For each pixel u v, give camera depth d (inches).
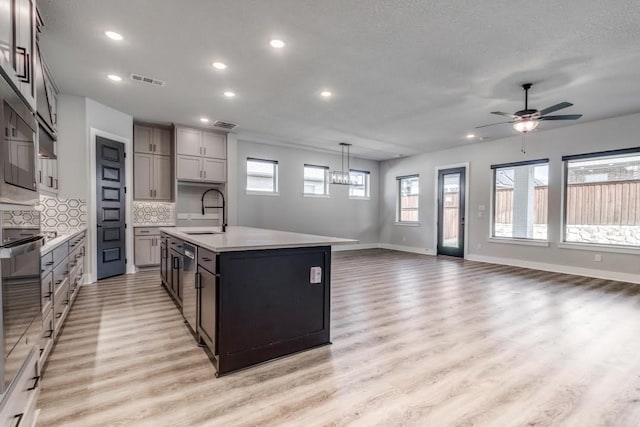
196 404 71.6
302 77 147.1
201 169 239.1
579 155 217.2
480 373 86.3
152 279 189.9
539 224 243.9
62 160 169.3
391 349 100.8
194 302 103.6
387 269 237.0
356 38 114.3
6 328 48.1
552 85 152.5
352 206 354.9
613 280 201.3
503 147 261.4
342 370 87.7
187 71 141.4
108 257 191.8
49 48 121.5
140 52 124.9
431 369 88.4
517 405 72.2
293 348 96.8
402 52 123.8
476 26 106.2
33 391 62.7
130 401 72.2
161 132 232.1
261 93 167.0
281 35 112.8
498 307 144.2
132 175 210.2
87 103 175.3
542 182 242.7
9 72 51.3
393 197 361.7
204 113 201.8
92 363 89.4
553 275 216.4
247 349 88.3
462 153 292.4
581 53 122.7
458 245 296.5
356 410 70.2
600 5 94.4
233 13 100.2
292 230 310.8
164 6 96.8
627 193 202.1
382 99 174.4
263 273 90.7
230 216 254.7
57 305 102.1
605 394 76.5
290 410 69.9
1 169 47.1
